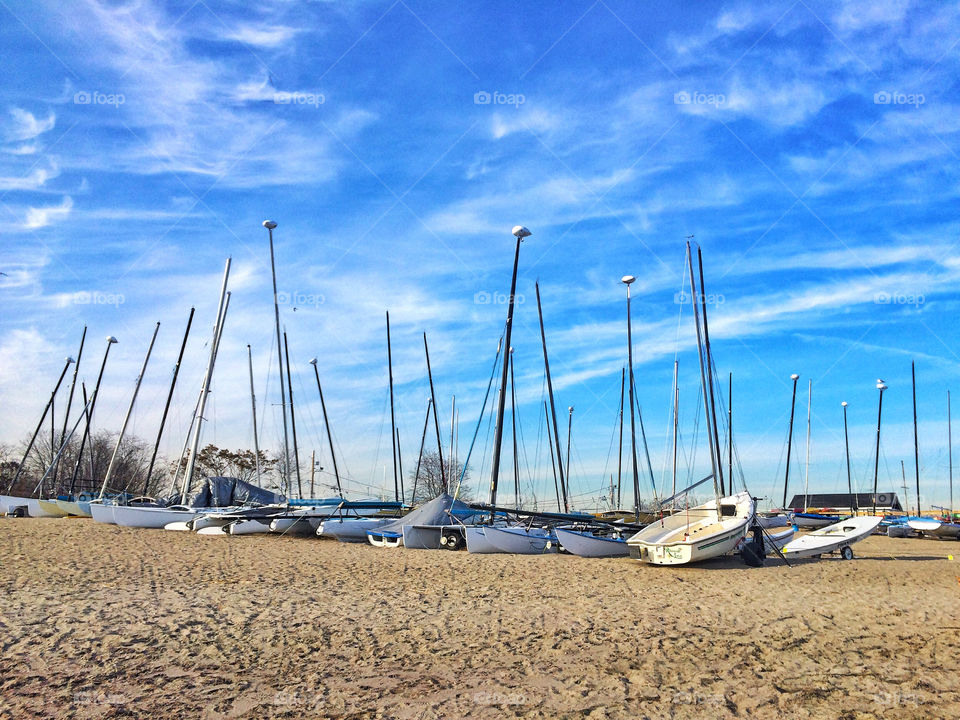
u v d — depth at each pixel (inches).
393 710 346.6
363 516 1277.1
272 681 385.4
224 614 547.5
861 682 395.2
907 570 875.4
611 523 1123.3
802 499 2559.1
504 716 340.8
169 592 639.1
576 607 613.3
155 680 379.9
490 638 488.1
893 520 1775.3
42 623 491.2
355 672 405.4
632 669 418.9
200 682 379.9
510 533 1043.3
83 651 425.4
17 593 604.7
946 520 1863.9
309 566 834.2
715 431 1072.2
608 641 483.5
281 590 669.9
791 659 441.1
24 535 1058.7
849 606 628.4
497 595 674.2
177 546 1003.9
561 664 427.2
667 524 981.8
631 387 1556.3
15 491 2107.5
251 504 1430.9
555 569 857.5
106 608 553.3
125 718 326.0
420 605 612.7
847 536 1034.1
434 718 337.4
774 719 339.6
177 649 438.3
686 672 413.7
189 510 1352.1
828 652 458.0
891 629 527.2
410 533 1093.8
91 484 2069.4
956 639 494.6
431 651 451.8
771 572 852.0
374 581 741.9
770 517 1838.1
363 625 522.6
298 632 493.0
